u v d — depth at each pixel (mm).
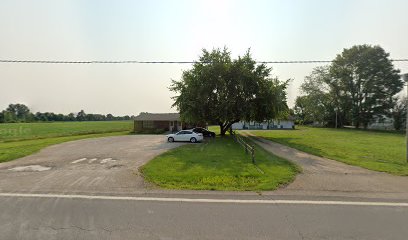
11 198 6840
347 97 63594
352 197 6938
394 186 8047
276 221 5305
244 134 41500
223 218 5453
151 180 8773
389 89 58719
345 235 4699
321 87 69875
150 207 6129
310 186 8039
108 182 8516
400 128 57094
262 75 31719
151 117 54750
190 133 25688
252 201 6574
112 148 19594
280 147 20406
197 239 4547
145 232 4812
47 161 13211
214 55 31562
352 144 23453
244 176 9414
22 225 5121
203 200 6645
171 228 4973
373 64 59094
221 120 31922
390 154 16281
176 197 6895
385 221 5320
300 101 80000
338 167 11297
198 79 30828
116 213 5746
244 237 4617
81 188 7793
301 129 62188
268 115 32219
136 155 15305
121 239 4551
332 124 70875
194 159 13562
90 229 4938
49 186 8031
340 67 64250
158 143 24266
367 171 10375
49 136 37500
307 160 13430
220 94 31031
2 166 11852
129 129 56969
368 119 60219
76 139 30453
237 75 30422
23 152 16828
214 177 9203
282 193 7301
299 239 4547
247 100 31156
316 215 5637
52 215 5641
